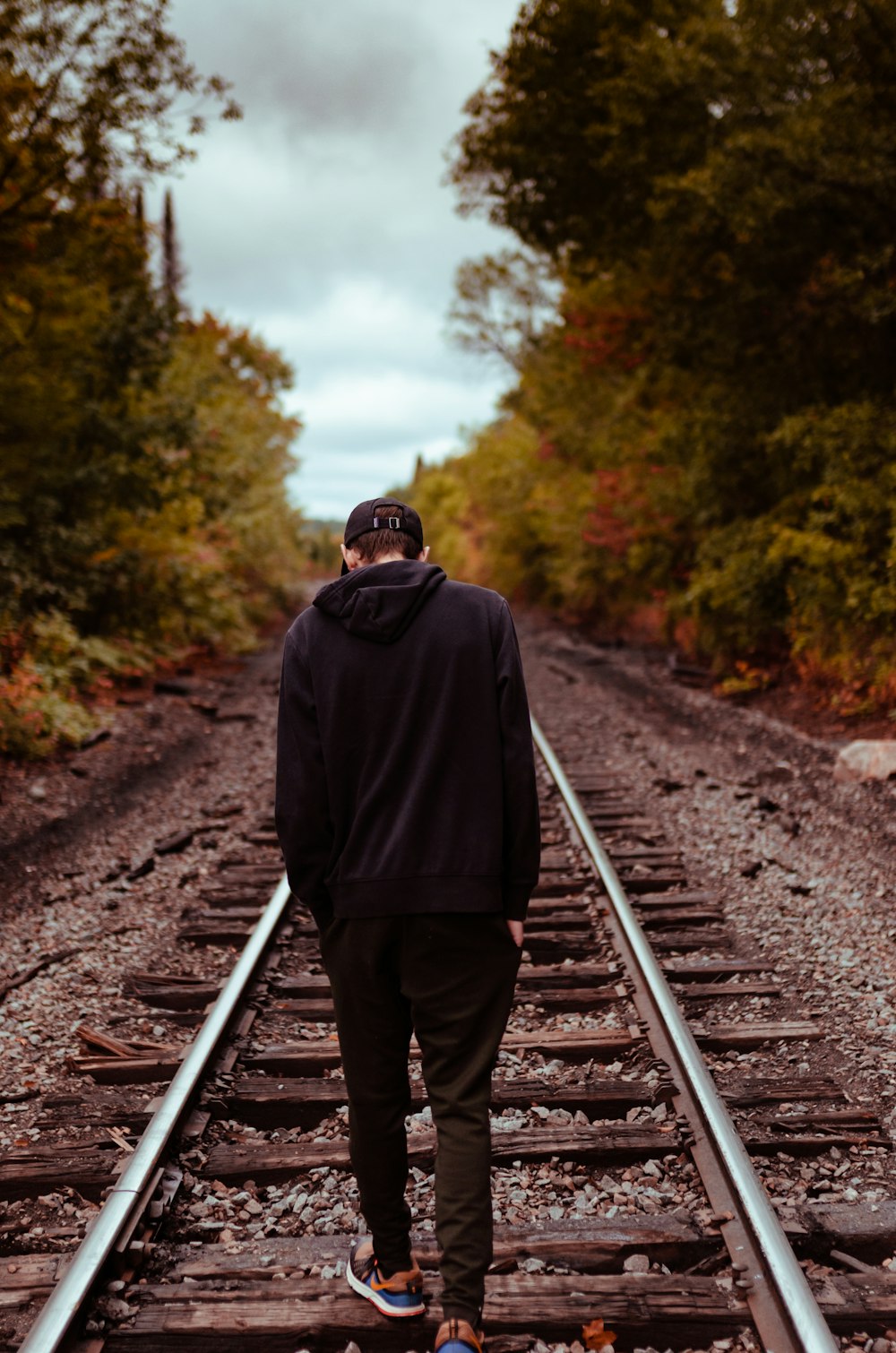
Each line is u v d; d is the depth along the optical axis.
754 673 12.22
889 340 10.15
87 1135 3.17
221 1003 3.84
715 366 11.73
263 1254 2.59
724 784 7.89
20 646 10.52
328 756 2.15
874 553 10.08
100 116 9.85
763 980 4.32
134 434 12.85
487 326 26.50
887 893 5.29
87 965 4.65
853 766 7.66
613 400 17.47
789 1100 3.28
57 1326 2.20
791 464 11.41
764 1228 2.43
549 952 4.65
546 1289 2.38
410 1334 2.30
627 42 10.58
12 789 7.78
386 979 2.19
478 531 35.09
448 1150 2.15
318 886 2.19
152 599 14.06
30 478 11.97
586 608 23.05
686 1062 3.29
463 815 2.13
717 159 9.55
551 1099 3.31
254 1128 3.31
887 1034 3.75
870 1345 2.23
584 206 12.88
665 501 14.07
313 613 2.22
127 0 9.22
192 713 11.65
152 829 7.03
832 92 9.20
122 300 13.57
